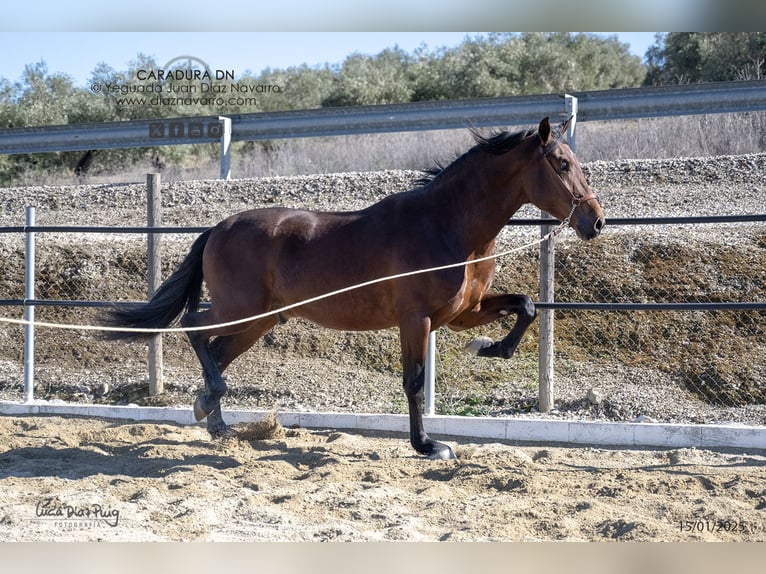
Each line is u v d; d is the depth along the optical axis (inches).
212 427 270.7
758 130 480.4
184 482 222.1
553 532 186.5
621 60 957.8
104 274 400.8
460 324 255.9
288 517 195.9
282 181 468.4
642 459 252.5
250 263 254.2
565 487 219.6
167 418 307.3
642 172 442.6
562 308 275.0
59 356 370.3
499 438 283.1
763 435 261.6
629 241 371.2
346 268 243.6
